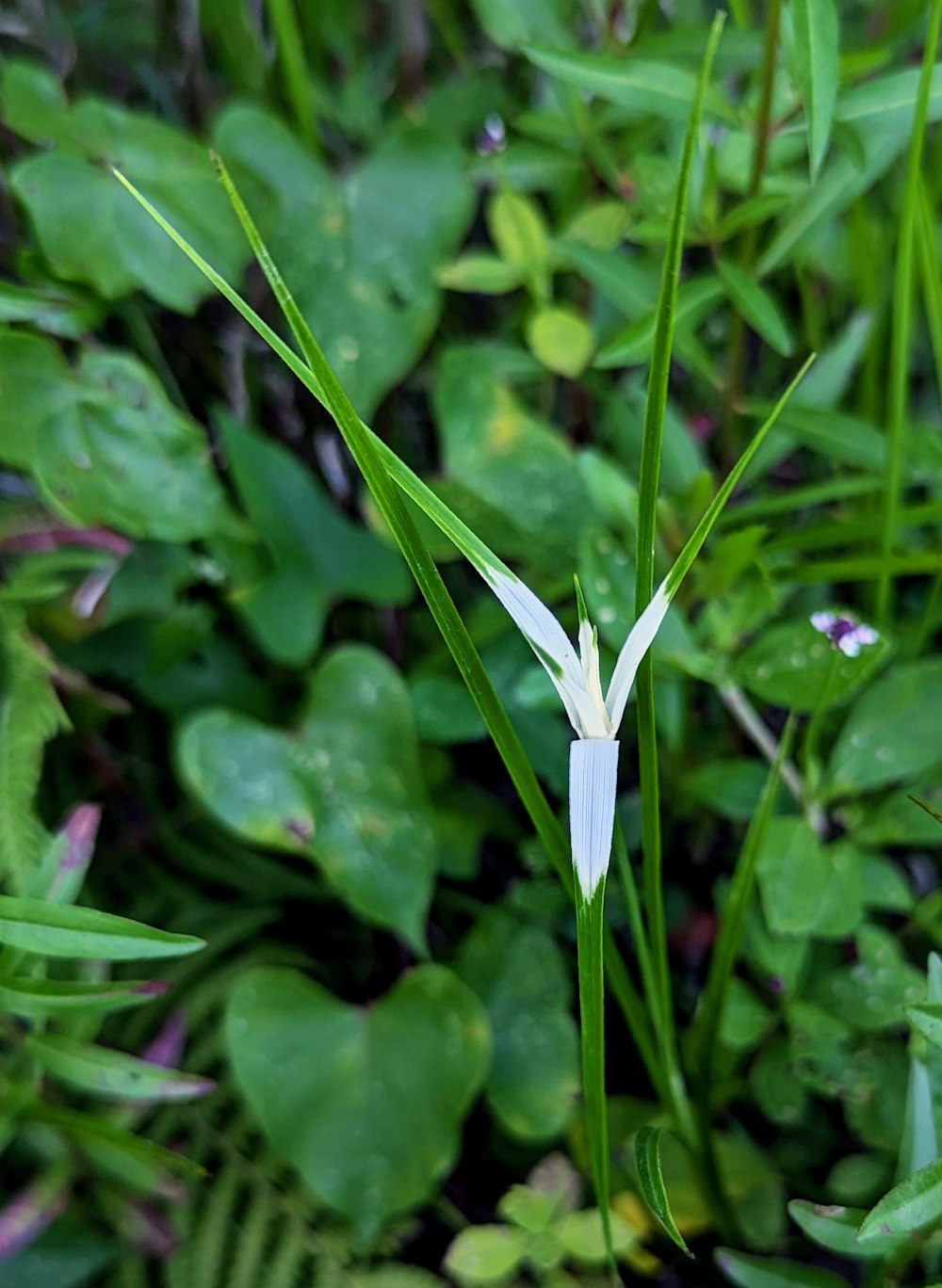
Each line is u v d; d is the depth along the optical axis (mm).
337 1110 237
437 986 248
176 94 304
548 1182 234
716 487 274
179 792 291
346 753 260
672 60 236
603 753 134
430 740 283
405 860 255
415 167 281
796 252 253
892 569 241
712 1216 231
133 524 246
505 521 273
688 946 270
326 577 276
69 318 245
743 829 276
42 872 195
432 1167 236
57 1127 207
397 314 281
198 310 290
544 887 269
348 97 319
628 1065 268
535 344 269
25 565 245
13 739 232
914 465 251
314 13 310
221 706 281
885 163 231
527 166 270
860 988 236
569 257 246
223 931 272
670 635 239
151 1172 214
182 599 273
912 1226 154
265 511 269
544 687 248
